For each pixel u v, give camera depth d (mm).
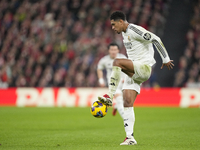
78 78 68000
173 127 27906
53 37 79125
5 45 82500
